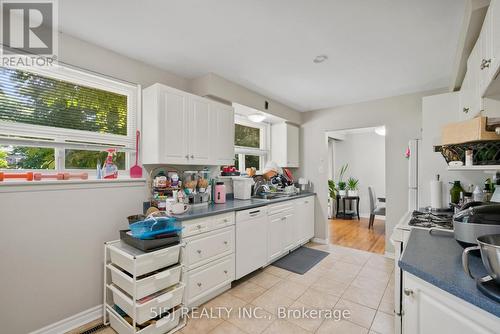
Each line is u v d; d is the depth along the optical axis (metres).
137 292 1.59
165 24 1.77
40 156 1.80
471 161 1.54
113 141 2.16
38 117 1.78
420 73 2.61
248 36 1.93
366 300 2.21
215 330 1.80
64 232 1.81
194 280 2.02
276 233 3.06
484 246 0.79
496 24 1.12
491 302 0.71
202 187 2.62
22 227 1.63
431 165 2.31
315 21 1.73
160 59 2.31
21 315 1.62
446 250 1.19
